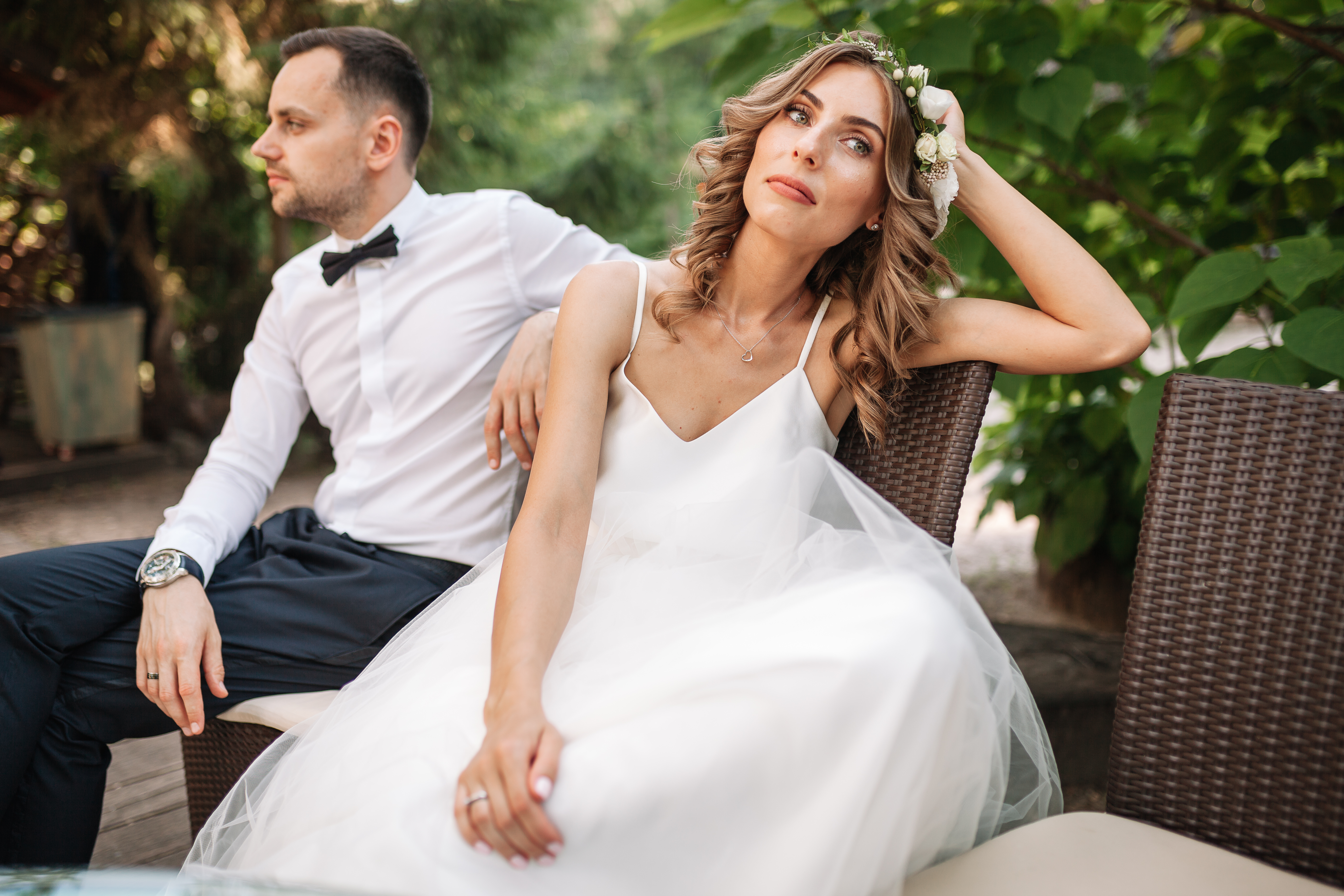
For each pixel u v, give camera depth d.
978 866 1.08
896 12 2.32
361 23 6.31
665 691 1.11
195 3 5.50
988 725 1.14
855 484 1.37
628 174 8.71
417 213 2.01
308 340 2.01
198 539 1.72
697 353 1.57
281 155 1.92
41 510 5.32
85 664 1.60
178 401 6.96
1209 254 2.52
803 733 1.07
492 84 7.13
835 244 1.52
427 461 1.93
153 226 6.80
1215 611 1.18
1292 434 1.16
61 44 5.66
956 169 1.54
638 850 1.06
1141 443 1.93
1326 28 2.38
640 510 1.48
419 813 1.06
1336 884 1.09
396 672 1.39
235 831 1.35
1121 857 1.08
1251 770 1.15
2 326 7.32
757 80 2.37
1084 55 2.28
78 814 1.60
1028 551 4.83
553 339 1.74
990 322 1.51
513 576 1.28
